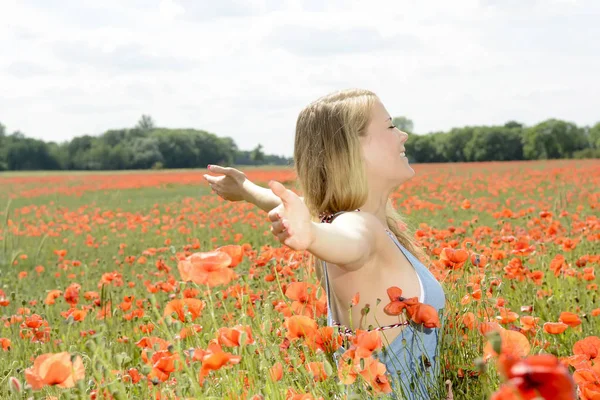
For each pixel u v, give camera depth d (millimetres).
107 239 11398
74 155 121312
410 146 122125
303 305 2338
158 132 129500
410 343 2268
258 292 3758
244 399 1921
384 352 2076
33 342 3705
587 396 1807
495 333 1338
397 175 2414
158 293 5293
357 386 2025
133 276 6859
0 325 4547
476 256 2891
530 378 876
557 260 4062
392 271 2268
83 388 1711
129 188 37406
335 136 2355
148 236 11875
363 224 2125
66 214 16188
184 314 2248
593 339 2166
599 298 4266
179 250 8992
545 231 6250
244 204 16312
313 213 2488
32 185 43469
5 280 7137
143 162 119125
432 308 1980
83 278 6949
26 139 122188
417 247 2846
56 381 1694
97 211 16562
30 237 12617
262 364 1936
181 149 125625
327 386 2068
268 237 10336
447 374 2334
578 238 6152
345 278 2275
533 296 4062
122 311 4289
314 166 2404
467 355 2434
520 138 116875
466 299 2727
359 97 2406
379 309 2262
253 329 2357
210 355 1723
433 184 24781
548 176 27406
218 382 2113
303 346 2119
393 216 2750
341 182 2346
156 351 2078
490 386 2154
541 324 3764
